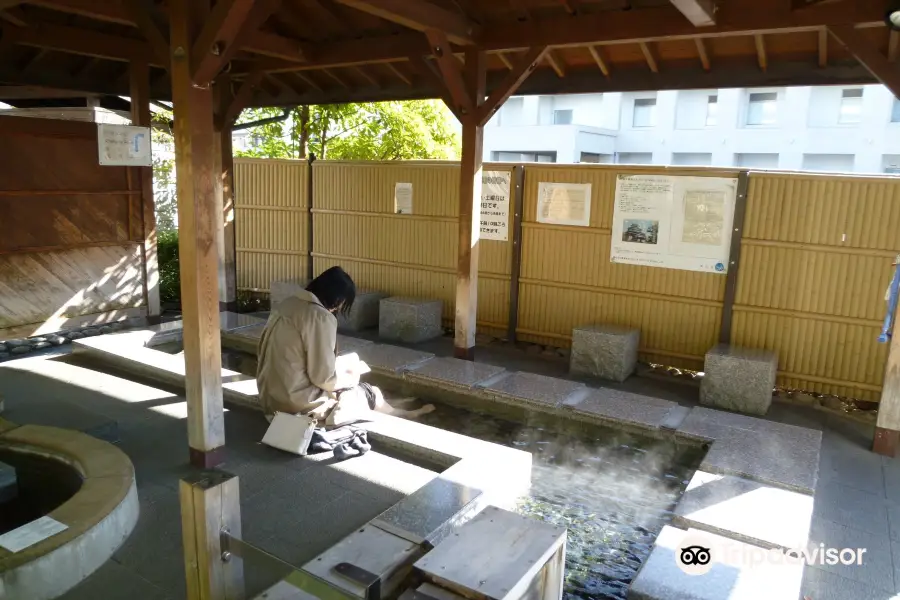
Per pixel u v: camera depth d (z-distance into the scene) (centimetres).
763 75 611
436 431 474
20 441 396
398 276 891
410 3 529
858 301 609
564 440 530
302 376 460
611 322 743
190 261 398
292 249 970
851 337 618
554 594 290
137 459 437
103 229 807
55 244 759
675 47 625
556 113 2455
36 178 734
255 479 410
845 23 469
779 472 418
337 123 1349
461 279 688
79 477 377
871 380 614
